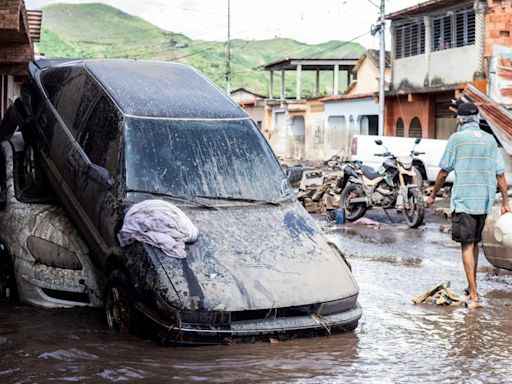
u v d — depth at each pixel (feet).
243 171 23.56
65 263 23.79
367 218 52.70
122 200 21.67
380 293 27.76
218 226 21.38
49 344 19.90
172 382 17.20
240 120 25.09
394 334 21.98
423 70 108.99
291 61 183.21
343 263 21.94
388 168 49.16
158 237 19.95
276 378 17.57
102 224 22.07
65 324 21.89
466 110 27.48
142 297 19.75
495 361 19.61
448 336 21.94
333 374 18.04
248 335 19.16
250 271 19.98
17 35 38.55
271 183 23.77
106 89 24.70
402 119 118.01
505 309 25.61
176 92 25.38
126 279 20.30
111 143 23.25
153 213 20.33
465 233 26.66
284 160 168.25
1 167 28.32
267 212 22.57
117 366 18.11
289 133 183.32
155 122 23.54
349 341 20.61
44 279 23.70
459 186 26.78
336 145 152.46
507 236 30.40
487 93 92.07
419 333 22.18
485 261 35.29
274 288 19.71
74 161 24.11
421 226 48.57
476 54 94.17
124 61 27.55
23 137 28.30
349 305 20.97
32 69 30.27
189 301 18.72
